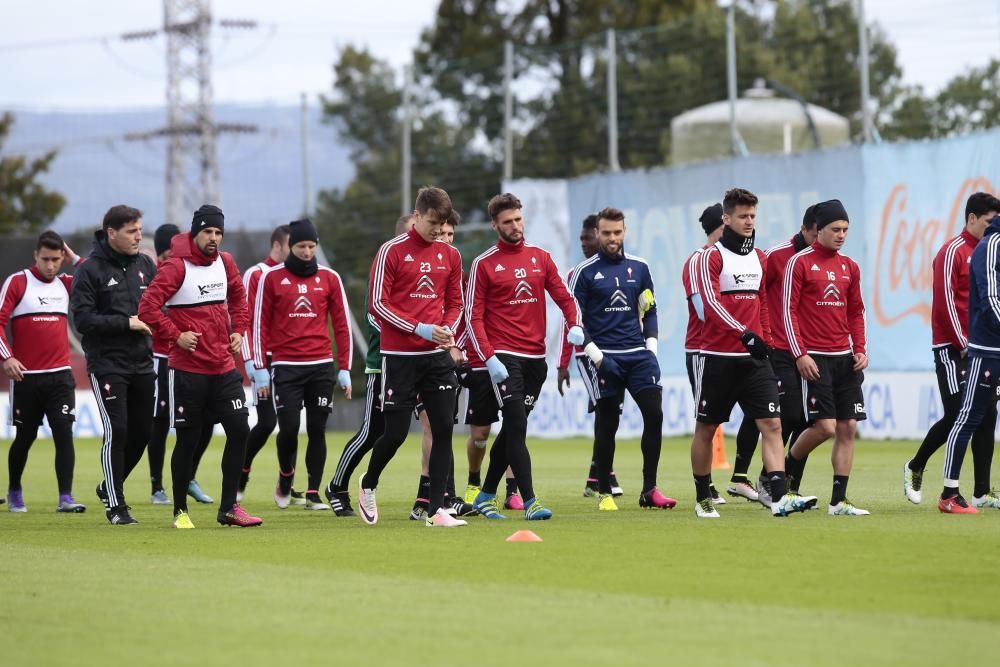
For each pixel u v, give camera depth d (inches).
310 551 1205.7
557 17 6614.2
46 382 1704.0
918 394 3070.9
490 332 1488.7
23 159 6181.1
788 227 3267.7
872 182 3127.5
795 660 736.3
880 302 3125.0
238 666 740.0
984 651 756.0
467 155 5142.7
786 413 1561.3
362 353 4384.8
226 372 1444.4
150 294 1397.6
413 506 1627.7
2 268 4284.0
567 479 2177.7
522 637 805.2
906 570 1036.5
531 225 3659.0
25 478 2340.1
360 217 4773.6
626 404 3511.3
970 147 3016.7
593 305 1610.5
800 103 4055.1
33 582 1034.7
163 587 1005.8
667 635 806.5
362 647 782.5
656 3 6323.8
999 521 1382.9
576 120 4911.4
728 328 1439.5
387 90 5000.0
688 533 1296.8
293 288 1710.1
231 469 1455.5
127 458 1625.2
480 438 1611.7
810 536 1255.5
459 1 6747.1
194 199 5625.0
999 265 1418.6
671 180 3444.9
